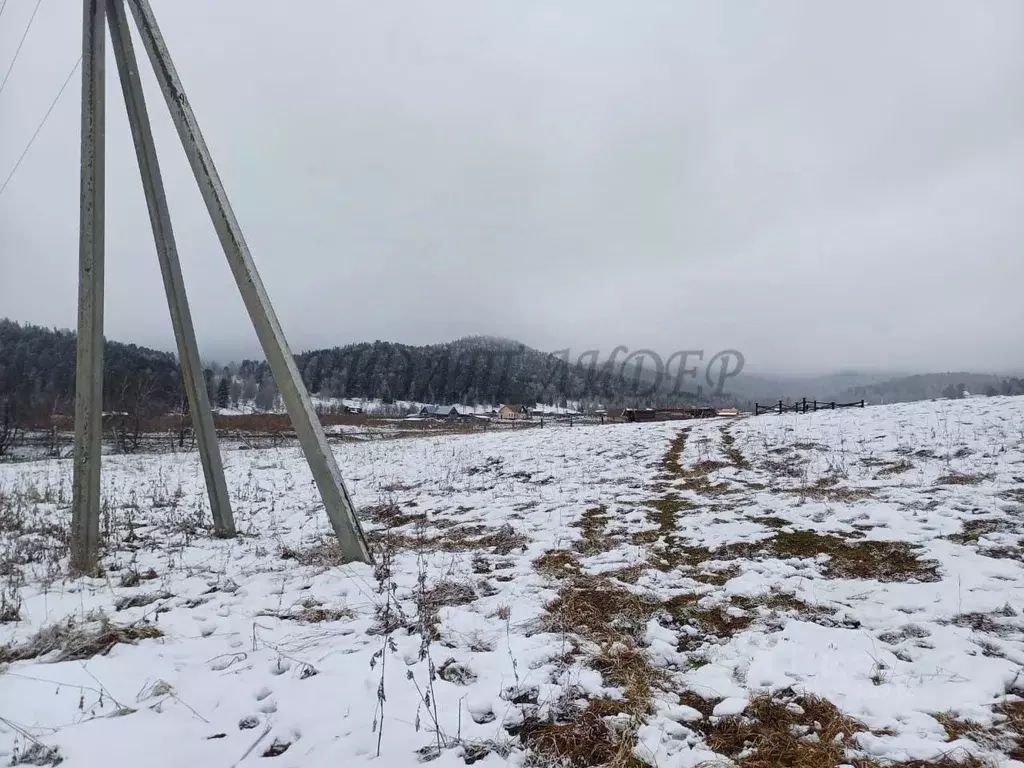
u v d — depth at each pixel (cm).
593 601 538
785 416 2266
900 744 306
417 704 353
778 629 468
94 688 360
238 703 353
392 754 302
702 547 712
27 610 505
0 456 2456
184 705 348
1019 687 360
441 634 462
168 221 796
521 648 435
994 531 670
